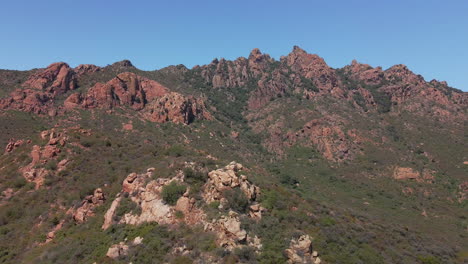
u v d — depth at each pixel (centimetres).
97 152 6806
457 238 7400
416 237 6062
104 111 11831
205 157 6588
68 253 4072
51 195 5566
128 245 3750
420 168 12019
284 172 11481
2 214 5238
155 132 11188
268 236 3862
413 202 10044
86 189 5434
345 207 8269
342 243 4516
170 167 5031
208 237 3659
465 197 10544
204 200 4188
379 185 10975
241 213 4141
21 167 6450
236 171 4956
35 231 4866
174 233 3778
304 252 3769
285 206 4831
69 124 10694
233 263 3334
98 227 4572
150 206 4259
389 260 4603
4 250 4512
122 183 5366
